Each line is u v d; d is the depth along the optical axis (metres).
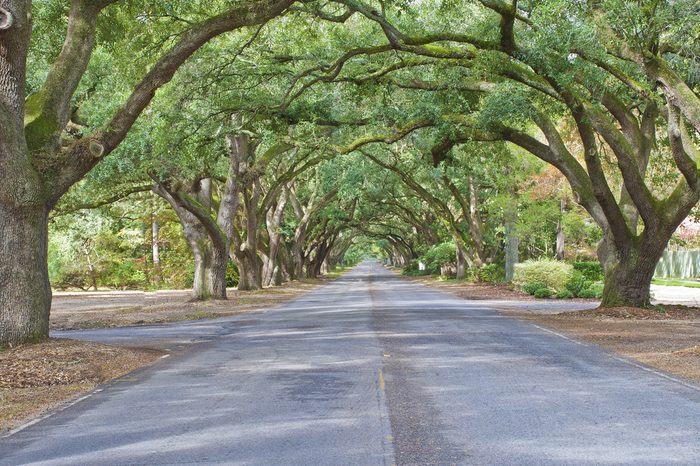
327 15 18.69
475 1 21.75
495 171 40.47
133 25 19.27
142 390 9.66
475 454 6.17
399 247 111.00
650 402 8.35
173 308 29.59
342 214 65.44
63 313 28.75
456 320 20.28
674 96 15.21
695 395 8.78
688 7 14.56
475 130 22.38
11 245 12.97
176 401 8.82
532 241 49.88
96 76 22.44
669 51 17.50
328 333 16.98
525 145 22.78
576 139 33.25
